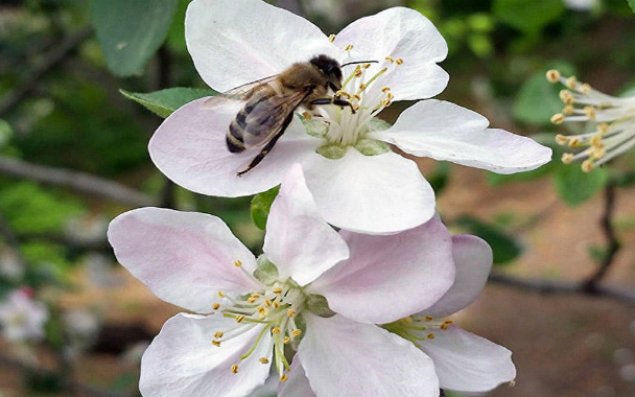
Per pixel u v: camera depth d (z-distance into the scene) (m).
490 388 0.13
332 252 0.12
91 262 0.56
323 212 0.12
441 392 0.13
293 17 0.13
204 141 0.12
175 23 0.17
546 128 0.24
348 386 0.12
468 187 0.88
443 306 0.13
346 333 0.12
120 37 0.16
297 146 0.13
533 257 0.73
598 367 0.64
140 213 0.12
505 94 0.67
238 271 0.13
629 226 0.74
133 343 0.61
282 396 0.13
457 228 0.24
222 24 0.13
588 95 0.16
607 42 1.12
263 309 0.13
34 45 0.39
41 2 0.36
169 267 0.13
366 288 0.12
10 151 0.52
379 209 0.12
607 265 0.25
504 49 1.06
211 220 0.13
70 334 0.49
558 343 0.67
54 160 1.06
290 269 0.12
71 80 0.43
